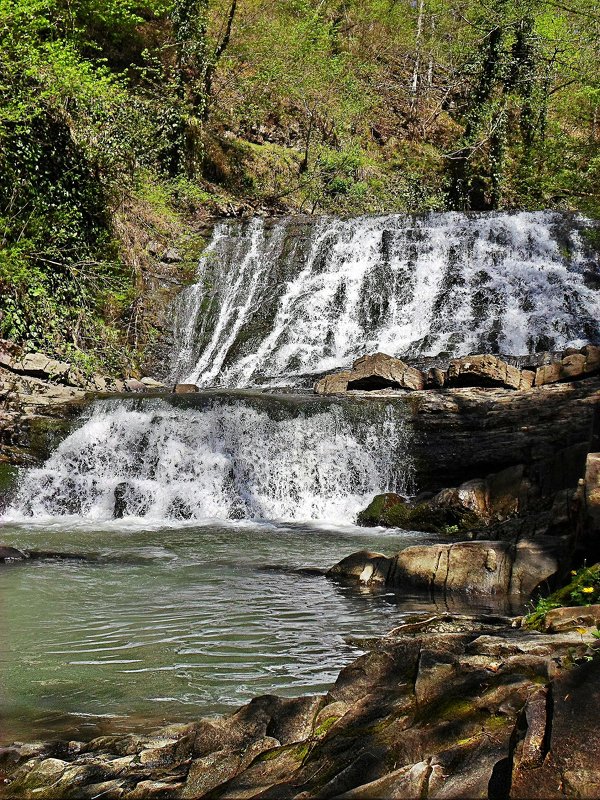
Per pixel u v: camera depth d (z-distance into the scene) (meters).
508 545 6.71
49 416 12.52
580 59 27.64
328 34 29.09
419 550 6.94
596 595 4.55
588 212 19.77
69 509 11.34
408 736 2.52
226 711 3.85
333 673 4.44
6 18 15.34
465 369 11.77
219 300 19.25
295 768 2.65
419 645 3.45
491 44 26.91
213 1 26.11
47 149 16.39
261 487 11.45
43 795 2.85
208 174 23.95
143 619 5.64
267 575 7.22
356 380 12.86
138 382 16.06
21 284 14.86
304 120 28.25
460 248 18.95
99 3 21.19
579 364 10.94
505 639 3.46
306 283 19.19
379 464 11.47
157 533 9.61
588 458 6.04
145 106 21.31
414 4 33.72
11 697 4.07
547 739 2.08
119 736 3.38
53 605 6.02
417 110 31.47
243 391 14.11
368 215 20.41
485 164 28.42
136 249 18.53
